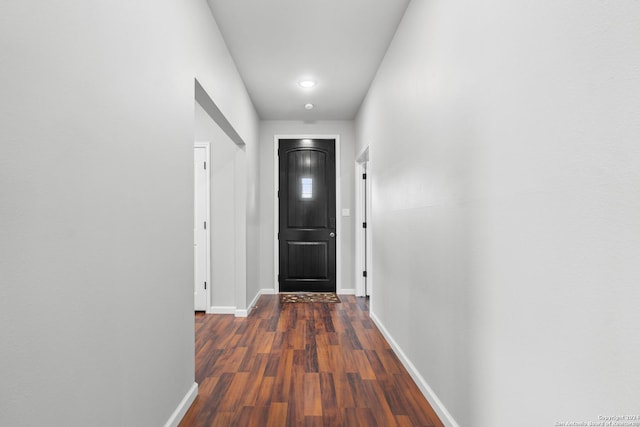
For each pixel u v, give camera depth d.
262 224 5.41
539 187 1.14
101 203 1.23
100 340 1.22
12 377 0.87
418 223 2.35
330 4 2.56
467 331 1.64
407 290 2.61
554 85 1.07
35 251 0.94
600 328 0.91
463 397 1.68
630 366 0.83
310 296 5.23
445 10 1.89
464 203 1.67
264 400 2.17
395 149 2.95
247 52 3.27
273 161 5.43
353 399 2.18
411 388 2.33
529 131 1.19
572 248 1.00
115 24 1.32
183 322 2.02
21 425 0.89
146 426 1.57
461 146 1.70
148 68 1.59
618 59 0.86
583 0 0.96
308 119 5.42
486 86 1.47
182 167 2.00
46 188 0.98
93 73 1.18
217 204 4.35
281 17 2.71
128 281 1.41
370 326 3.74
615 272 0.87
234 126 3.47
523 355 1.22
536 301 1.15
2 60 0.85
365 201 5.19
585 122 0.95
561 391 1.05
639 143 0.81
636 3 0.81
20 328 0.89
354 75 3.81
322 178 5.46
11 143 0.87
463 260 1.68
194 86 2.27
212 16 2.63
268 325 3.79
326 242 5.44
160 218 1.71
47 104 0.98
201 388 2.33
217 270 4.33
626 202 0.84
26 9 0.91
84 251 1.14
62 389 1.04
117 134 1.33
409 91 2.54
